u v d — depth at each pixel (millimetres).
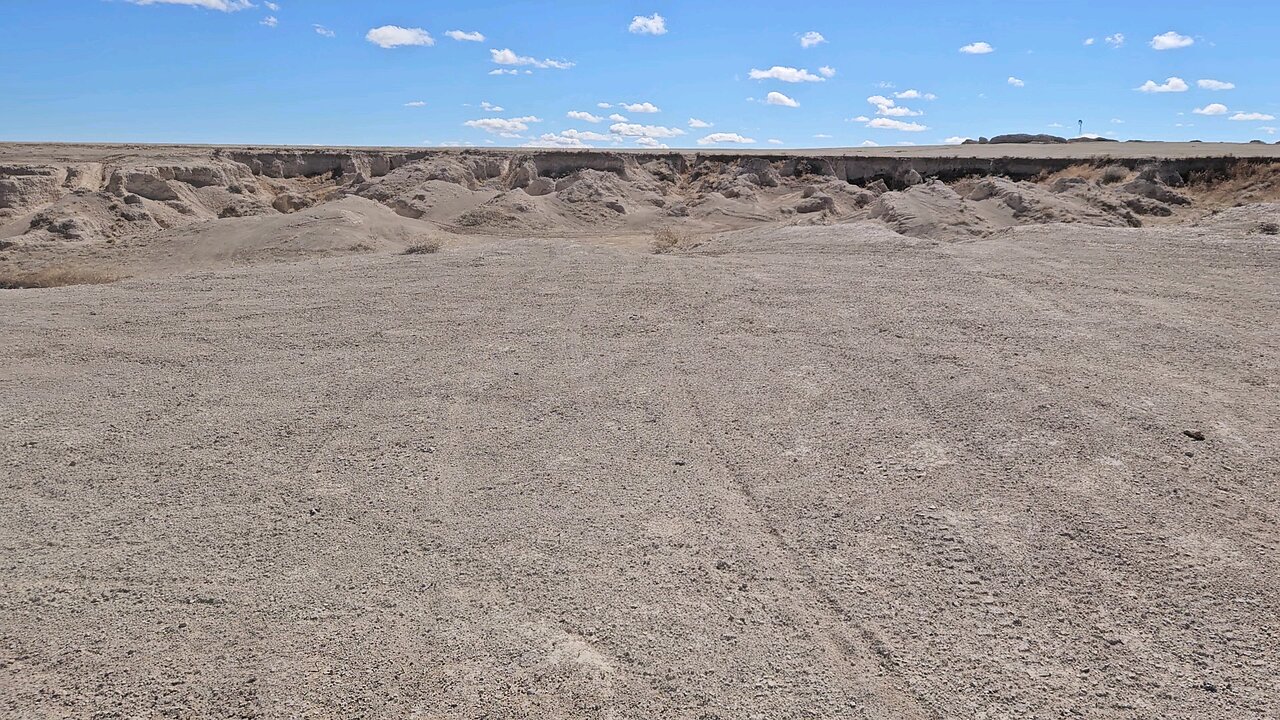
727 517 4758
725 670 3482
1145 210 30719
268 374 7848
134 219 32594
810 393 6871
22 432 6328
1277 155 38969
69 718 3283
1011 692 3338
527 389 7188
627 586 4086
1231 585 4004
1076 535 4469
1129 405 6348
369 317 10266
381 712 3281
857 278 12141
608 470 5438
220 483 5359
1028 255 13625
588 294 11383
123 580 4223
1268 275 11500
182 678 3492
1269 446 5582
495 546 4480
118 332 9625
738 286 11656
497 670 3498
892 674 3453
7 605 4027
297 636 3742
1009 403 6438
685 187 52438
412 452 5820
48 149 61406
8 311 10820
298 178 55812
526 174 49062
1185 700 3277
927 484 5105
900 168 48469
